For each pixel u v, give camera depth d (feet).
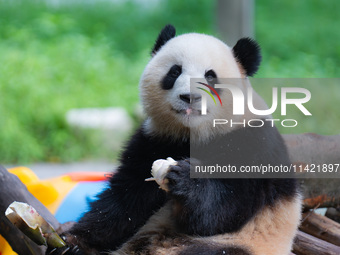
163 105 25.75
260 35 100.32
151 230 25.41
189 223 23.57
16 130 72.02
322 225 30.25
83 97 79.61
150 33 105.19
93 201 26.86
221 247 23.72
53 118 74.69
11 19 102.89
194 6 112.06
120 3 116.78
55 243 24.06
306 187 31.58
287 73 82.79
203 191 22.90
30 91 76.95
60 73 83.30
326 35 102.01
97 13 111.04
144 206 26.21
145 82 26.50
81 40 93.56
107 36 103.35
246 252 23.70
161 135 26.63
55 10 110.83
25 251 26.58
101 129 73.20
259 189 24.22
